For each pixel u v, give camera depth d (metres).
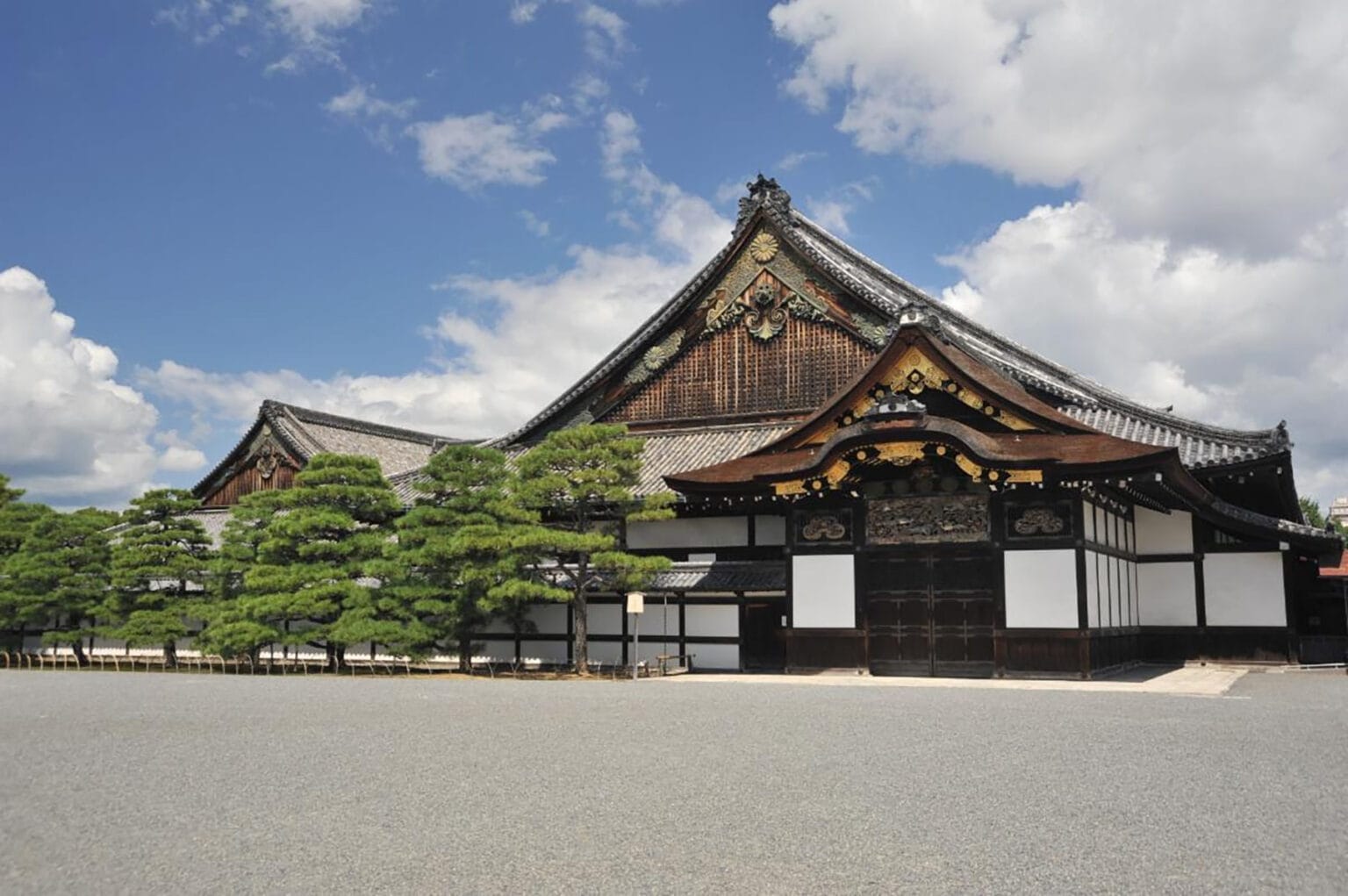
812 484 31.64
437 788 12.61
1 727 19.55
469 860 9.38
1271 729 17.02
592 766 13.98
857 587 31.75
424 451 72.75
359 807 11.59
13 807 11.84
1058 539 29.30
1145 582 36.12
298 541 39.78
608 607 37.97
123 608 45.94
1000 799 11.62
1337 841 9.73
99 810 11.65
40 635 56.12
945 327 38.03
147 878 8.96
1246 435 33.22
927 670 30.94
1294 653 33.88
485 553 34.59
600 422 45.06
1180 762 13.86
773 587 34.22
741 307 42.41
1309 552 35.91
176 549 45.72
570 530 38.88
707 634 36.31
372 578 40.28
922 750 15.03
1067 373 42.12
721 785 12.51
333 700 24.62
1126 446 28.59
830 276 40.44
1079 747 15.23
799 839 9.98
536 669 37.84
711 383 42.94
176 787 12.94
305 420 62.81
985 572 30.52
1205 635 35.09
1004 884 8.52
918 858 9.27
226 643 38.84
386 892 8.50
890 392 32.28
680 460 40.22
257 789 12.73
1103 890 8.33
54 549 48.62
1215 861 9.09
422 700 24.20
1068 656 28.86
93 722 20.17
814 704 21.83
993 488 29.88
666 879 8.73
